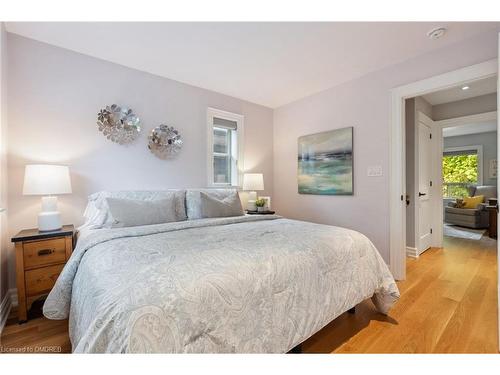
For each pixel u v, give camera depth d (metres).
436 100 3.55
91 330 0.79
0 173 1.76
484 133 6.00
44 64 2.17
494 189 5.62
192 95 3.10
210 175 3.25
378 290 1.75
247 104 3.69
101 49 2.29
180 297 0.87
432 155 3.75
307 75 2.83
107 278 0.99
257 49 2.28
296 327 1.20
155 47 2.25
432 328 1.66
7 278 1.94
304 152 3.52
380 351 1.42
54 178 1.92
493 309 1.90
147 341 0.76
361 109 2.85
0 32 1.77
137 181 2.67
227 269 1.06
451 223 5.67
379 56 2.41
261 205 3.37
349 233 1.76
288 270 1.22
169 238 1.57
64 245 1.91
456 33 2.02
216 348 0.91
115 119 2.52
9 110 2.02
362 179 2.85
